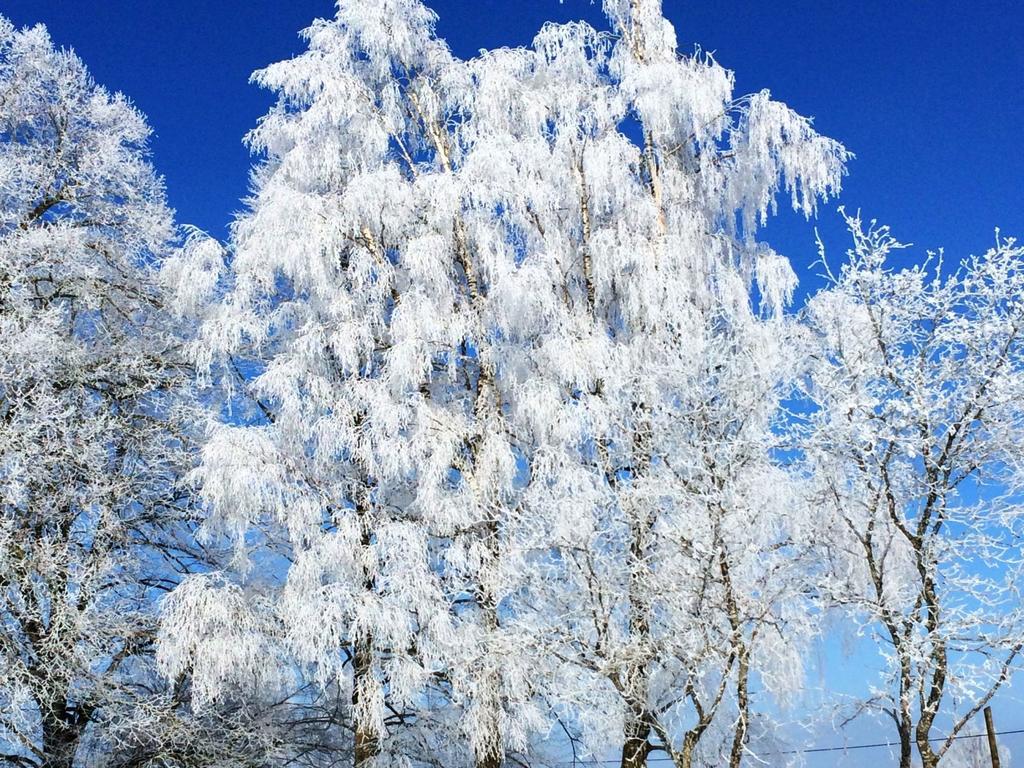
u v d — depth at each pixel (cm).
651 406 975
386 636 1082
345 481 1262
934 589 766
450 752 1242
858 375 805
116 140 1434
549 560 1009
